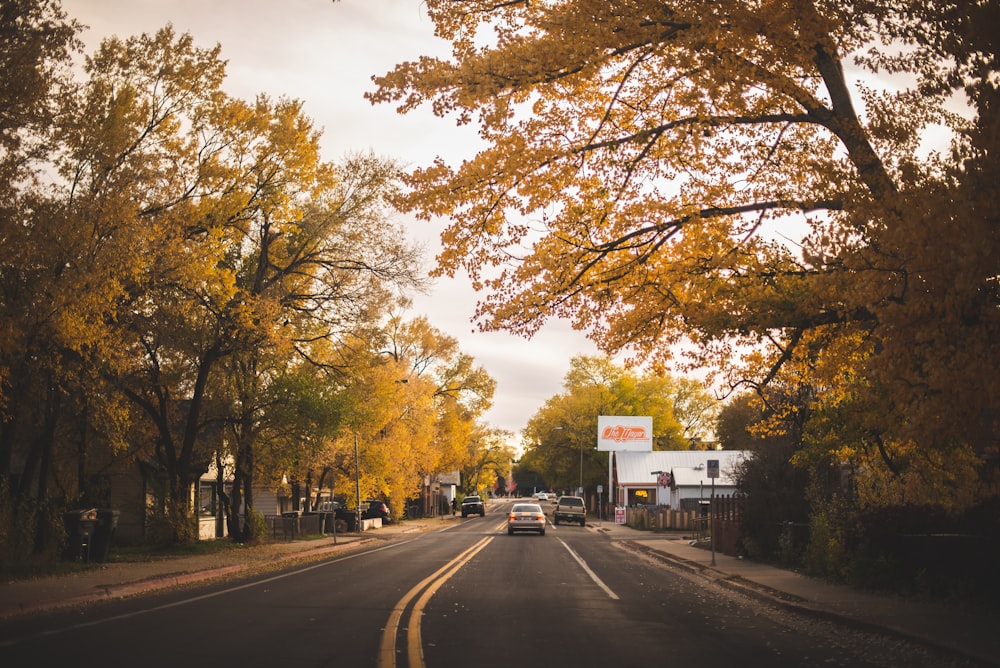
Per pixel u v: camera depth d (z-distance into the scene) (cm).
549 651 1048
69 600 1567
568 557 2936
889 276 1099
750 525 2803
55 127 2067
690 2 1237
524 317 1502
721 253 1497
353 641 1091
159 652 1001
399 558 2819
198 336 2966
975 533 1514
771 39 1259
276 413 3334
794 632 1281
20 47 1872
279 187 3008
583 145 1402
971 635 1145
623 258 1532
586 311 1580
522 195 1380
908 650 1108
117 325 2517
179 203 2634
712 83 1288
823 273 1288
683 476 7081
